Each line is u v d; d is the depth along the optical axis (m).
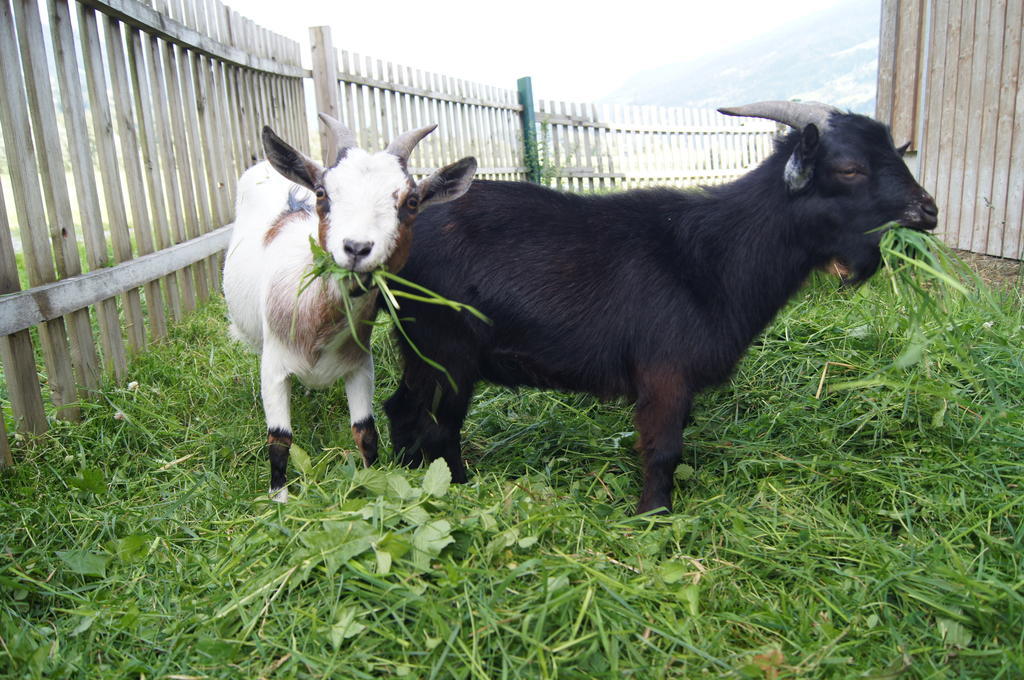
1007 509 1.09
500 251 1.22
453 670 0.79
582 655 0.82
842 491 1.22
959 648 0.87
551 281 1.21
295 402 1.50
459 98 3.74
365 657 0.81
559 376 1.26
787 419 1.40
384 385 1.64
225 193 2.28
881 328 1.60
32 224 1.34
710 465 1.32
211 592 0.92
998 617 0.89
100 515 1.11
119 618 0.89
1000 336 1.51
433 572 0.90
